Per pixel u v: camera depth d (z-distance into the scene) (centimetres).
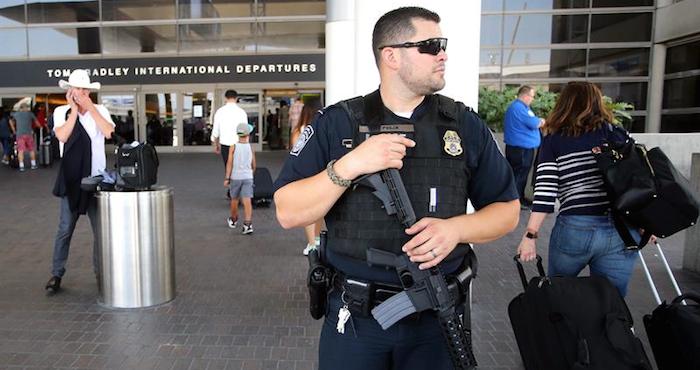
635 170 273
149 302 451
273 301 466
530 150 880
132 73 2034
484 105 1150
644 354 234
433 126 181
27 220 807
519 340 275
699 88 1531
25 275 539
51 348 372
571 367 238
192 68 2017
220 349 372
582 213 296
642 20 1681
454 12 401
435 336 185
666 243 679
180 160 1764
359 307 178
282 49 2052
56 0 2038
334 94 520
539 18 1719
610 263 296
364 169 165
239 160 713
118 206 437
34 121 1509
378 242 175
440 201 176
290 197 177
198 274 544
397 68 176
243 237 706
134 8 2045
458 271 186
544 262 593
